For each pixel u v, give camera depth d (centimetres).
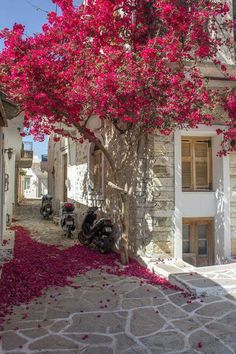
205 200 802
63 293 568
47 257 808
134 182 806
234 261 745
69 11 646
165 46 628
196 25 657
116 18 688
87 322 451
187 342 394
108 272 694
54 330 426
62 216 1188
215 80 763
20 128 835
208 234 823
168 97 625
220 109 769
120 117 639
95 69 614
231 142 760
